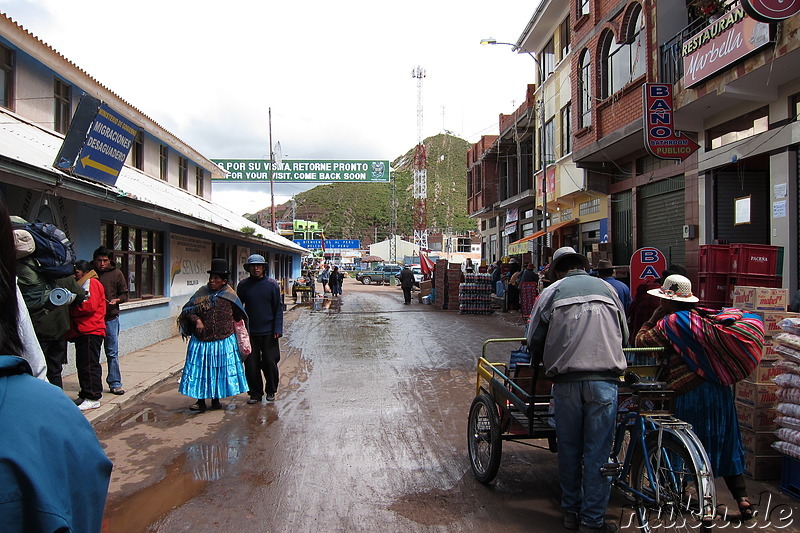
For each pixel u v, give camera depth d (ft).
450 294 71.36
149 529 12.05
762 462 14.43
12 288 4.11
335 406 22.62
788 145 28.45
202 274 49.96
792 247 28.14
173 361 31.60
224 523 12.32
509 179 92.79
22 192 24.04
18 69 31.35
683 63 32.76
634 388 12.09
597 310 11.84
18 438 3.52
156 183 48.52
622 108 43.80
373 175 102.06
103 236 31.91
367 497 13.71
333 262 272.10
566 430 11.91
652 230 45.29
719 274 21.68
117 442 18.06
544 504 13.35
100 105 23.06
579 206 61.31
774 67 26.61
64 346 19.11
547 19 65.67
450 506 13.20
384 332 47.70
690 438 10.92
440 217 435.12
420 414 21.36
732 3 30.07
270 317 23.52
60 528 3.52
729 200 35.24
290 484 14.51
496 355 35.19
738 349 11.88
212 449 17.31
